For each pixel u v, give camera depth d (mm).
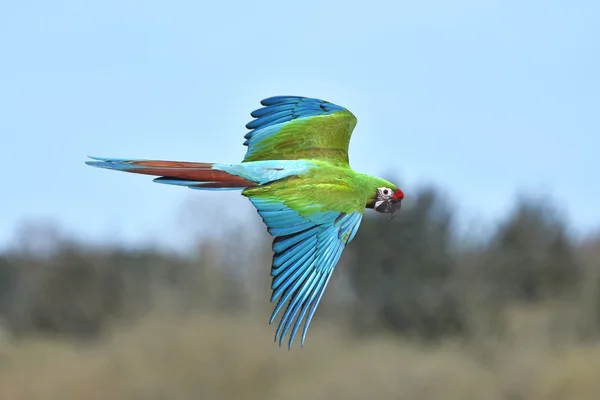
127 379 32500
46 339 47938
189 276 42344
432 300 47344
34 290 51844
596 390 31703
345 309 50844
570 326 40719
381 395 32344
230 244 43062
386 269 52031
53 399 33000
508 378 33438
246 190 13234
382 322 49156
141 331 34469
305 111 15078
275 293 12359
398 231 52875
